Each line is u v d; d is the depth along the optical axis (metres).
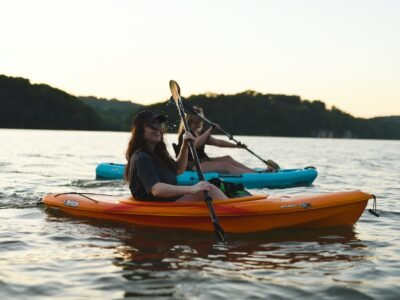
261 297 3.24
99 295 3.24
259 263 3.99
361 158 21.73
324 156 22.77
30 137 40.28
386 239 4.83
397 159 21.45
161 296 3.23
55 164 13.80
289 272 3.76
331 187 9.18
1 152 18.78
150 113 4.85
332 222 5.25
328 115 107.00
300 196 5.34
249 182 8.69
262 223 5.05
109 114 117.44
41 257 4.08
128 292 3.30
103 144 31.48
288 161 17.88
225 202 5.09
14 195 7.30
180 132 8.16
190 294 3.28
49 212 5.91
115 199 5.73
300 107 104.31
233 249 4.39
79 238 4.71
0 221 5.41
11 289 3.34
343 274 3.72
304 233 5.03
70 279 3.55
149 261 3.99
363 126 118.88
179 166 5.22
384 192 8.59
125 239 4.70
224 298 3.22
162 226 5.14
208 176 8.42
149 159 4.81
